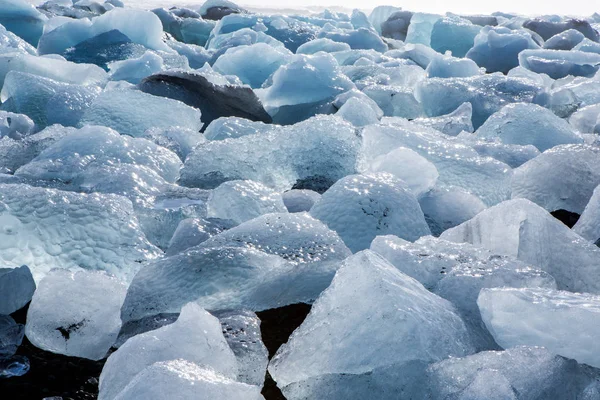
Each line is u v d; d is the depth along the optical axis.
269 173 2.26
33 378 1.12
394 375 0.98
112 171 1.95
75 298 1.24
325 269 1.35
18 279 1.36
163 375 0.88
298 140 2.27
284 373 1.07
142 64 4.05
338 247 1.39
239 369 1.07
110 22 4.98
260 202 1.73
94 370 1.15
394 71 4.55
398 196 1.66
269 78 4.41
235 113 3.31
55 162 2.06
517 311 1.06
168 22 8.42
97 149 2.18
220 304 1.27
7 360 1.15
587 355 1.00
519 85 3.70
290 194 1.96
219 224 1.59
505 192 2.02
